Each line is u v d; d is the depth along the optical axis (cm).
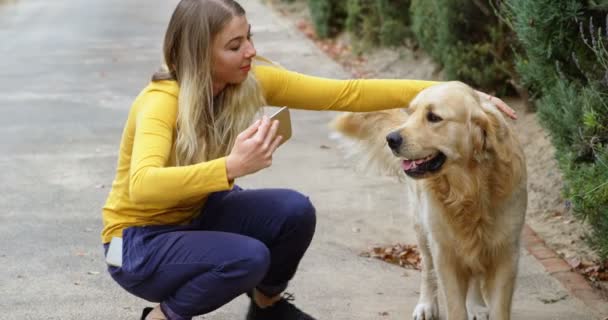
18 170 714
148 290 344
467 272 414
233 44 329
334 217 596
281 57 1252
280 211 356
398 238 555
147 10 1975
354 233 565
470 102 378
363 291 470
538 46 516
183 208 347
